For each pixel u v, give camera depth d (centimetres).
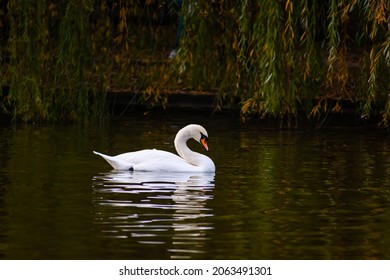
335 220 1175
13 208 1221
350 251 1041
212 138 1958
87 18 1952
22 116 2183
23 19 1922
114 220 1159
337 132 2067
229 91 1958
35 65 1952
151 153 1537
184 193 1329
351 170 1538
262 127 2156
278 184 1408
